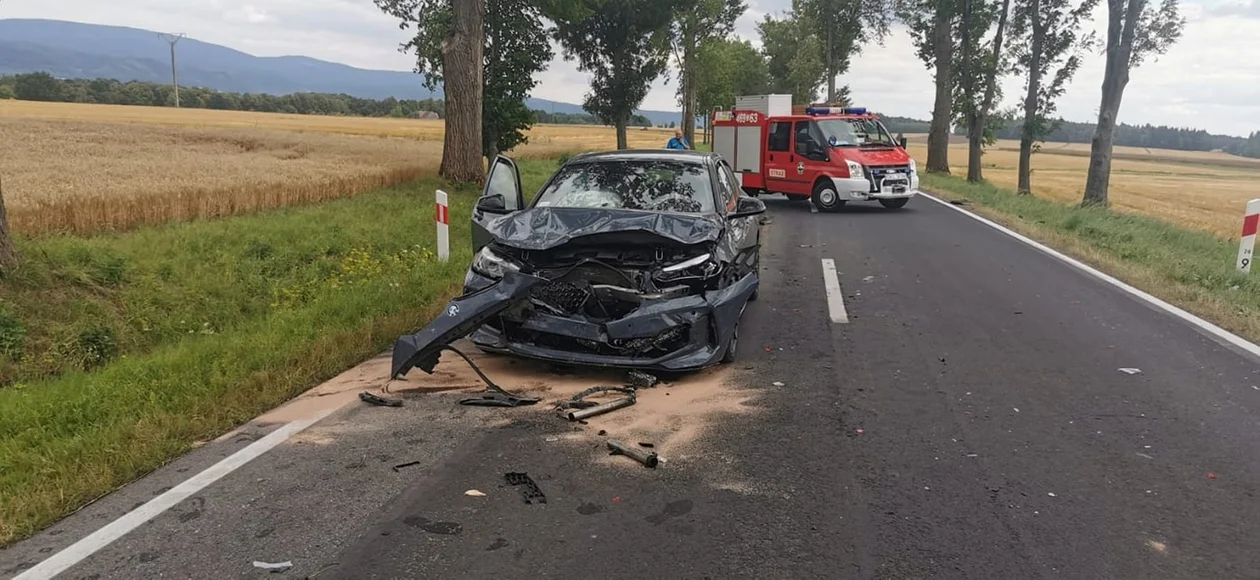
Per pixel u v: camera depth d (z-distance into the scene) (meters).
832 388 5.38
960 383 5.48
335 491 3.80
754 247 7.69
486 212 6.64
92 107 94.00
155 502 3.70
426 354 5.12
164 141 41.16
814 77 46.44
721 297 5.51
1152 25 20.69
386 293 7.97
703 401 5.10
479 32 18.59
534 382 5.49
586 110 38.56
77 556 3.21
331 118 105.38
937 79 31.78
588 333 5.30
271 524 3.47
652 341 5.31
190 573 3.08
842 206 18.41
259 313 8.74
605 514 3.56
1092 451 4.28
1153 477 3.96
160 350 7.07
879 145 17.78
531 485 3.86
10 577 3.06
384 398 5.11
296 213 14.27
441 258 9.97
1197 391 5.30
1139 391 5.31
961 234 13.59
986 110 29.67
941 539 3.34
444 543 3.30
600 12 34.25
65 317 7.78
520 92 26.78
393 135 60.75
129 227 12.58
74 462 4.13
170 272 9.23
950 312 7.70
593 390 5.18
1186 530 3.42
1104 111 20.58
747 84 64.94
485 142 27.03
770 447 4.34
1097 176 20.80
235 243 10.96
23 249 8.68
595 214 5.76
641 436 4.49
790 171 18.31
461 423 4.71
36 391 5.68
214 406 4.88
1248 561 3.17
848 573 3.07
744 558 3.18
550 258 5.61
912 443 4.39
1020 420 4.76
